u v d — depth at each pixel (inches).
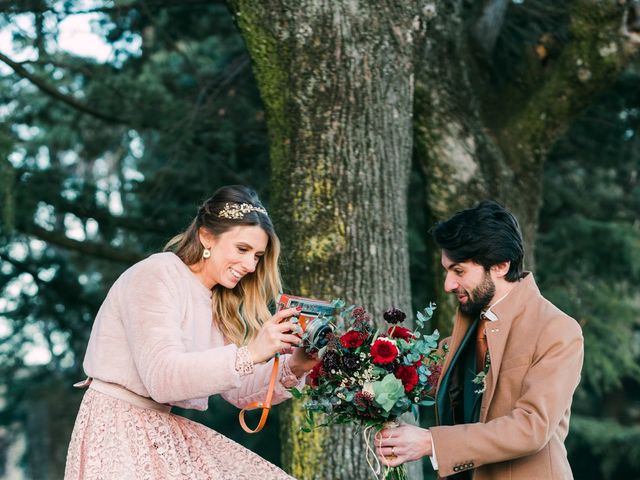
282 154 189.8
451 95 237.6
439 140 235.1
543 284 365.1
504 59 294.8
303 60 185.9
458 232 119.1
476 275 119.3
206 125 345.4
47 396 510.3
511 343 118.3
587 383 458.0
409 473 189.9
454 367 125.3
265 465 119.4
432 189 235.8
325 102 186.4
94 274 527.8
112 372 113.4
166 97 352.5
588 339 356.5
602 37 236.5
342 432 182.9
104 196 372.2
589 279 370.6
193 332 118.1
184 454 114.2
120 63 367.9
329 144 186.4
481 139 238.7
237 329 127.1
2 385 523.5
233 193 121.0
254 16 187.0
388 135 189.5
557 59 251.8
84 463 114.0
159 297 113.2
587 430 496.7
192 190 362.6
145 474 111.0
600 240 363.9
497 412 117.0
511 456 112.3
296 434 185.2
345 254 185.2
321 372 118.2
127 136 411.2
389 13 187.8
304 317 119.3
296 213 186.9
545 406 112.1
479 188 234.7
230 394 127.5
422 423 375.9
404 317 121.9
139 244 426.0
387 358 114.0
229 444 119.5
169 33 374.9
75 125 394.6
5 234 371.6
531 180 245.6
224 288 126.8
